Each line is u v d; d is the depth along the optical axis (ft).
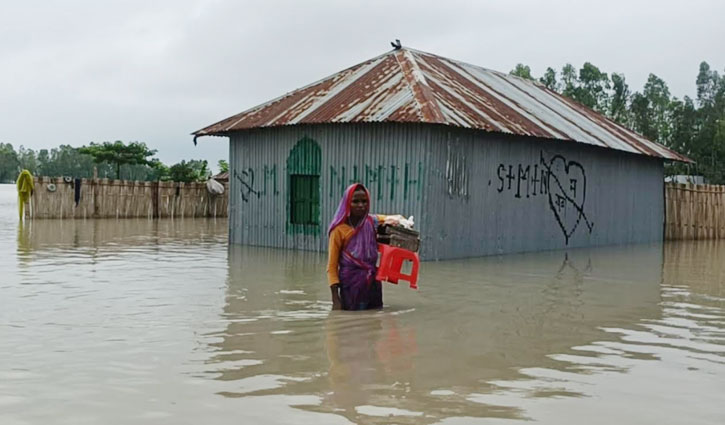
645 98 175.63
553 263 47.39
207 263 42.88
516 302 30.12
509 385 17.48
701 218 78.74
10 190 325.42
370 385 17.25
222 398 16.15
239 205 57.41
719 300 31.81
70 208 85.46
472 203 50.19
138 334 22.68
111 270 38.83
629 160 69.00
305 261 44.57
